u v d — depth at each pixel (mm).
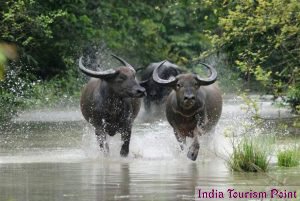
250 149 29016
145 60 87062
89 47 71188
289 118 51375
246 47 43344
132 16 82750
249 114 53344
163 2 83438
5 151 35875
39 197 23000
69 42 68125
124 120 35781
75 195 23297
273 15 30875
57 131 45031
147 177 27188
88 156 34281
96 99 36156
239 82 65188
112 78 35656
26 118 53719
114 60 76250
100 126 36156
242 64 31859
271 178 26344
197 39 95625
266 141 33281
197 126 35562
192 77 34875
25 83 59750
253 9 32875
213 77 35125
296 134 41875
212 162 32188
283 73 38938
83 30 67938
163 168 30016
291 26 30938
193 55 95062
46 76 66875
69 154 34812
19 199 22703
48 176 27438
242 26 32906
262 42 41000
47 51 66375
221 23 32625
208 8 54688
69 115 55781
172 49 95312
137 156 34500
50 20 57000
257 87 61938
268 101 64625
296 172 28281
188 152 33344
